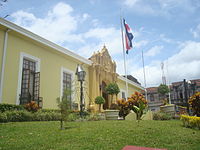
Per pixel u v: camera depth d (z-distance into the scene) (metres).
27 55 12.93
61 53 15.91
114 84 18.56
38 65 13.66
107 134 5.80
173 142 5.07
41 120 10.64
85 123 8.84
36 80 13.20
